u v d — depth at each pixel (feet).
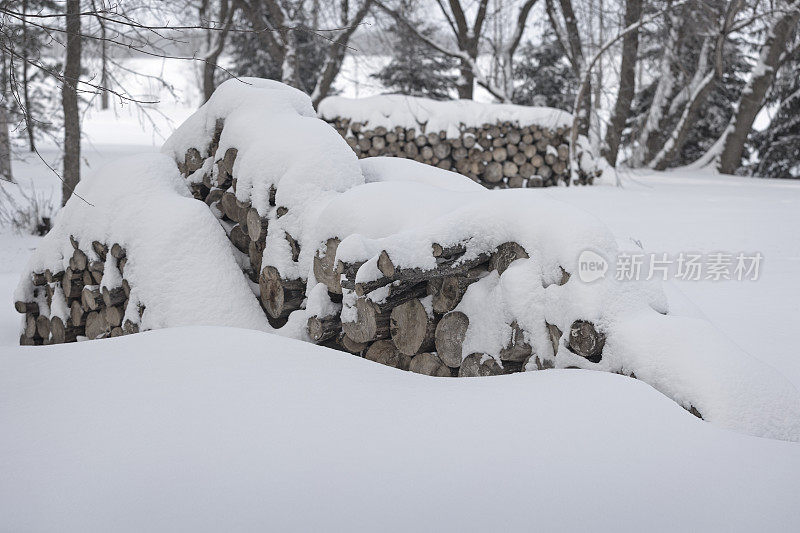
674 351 8.52
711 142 75.87
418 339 11.03
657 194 40.47
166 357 9.90
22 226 36.06
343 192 13.44
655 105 65.26
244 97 15.24
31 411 8.24
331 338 12.54
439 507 6.22
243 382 8.95
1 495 6.45
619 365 8.87
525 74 78.89
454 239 10.34
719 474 6.70
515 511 6.14
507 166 43.55
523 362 10.05
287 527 5.94
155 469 6.86
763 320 15.76
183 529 5.93
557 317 9.47
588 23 49.32
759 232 27.58
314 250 12.26
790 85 68.90
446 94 74.23
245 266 14.80
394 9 53.21
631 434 7.36
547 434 7.43
